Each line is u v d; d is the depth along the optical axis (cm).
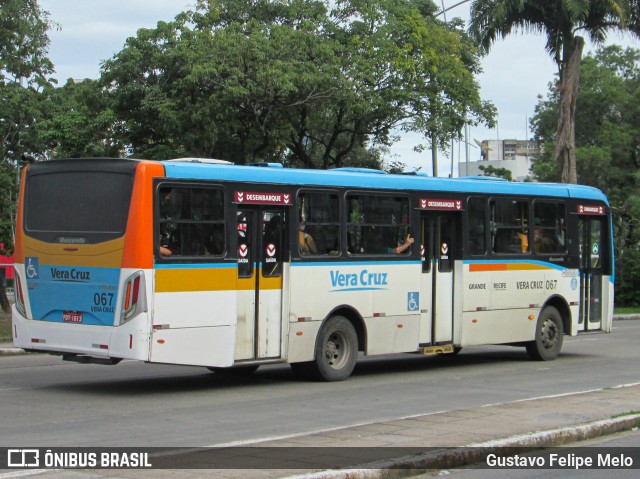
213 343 1267
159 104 2712
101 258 1223
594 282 1941
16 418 1069
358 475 738
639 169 4962
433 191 1589
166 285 1212
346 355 1465
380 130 3422
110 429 994
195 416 1091
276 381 1455
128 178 1212
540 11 3159
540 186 1805
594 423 992
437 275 1605
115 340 1199
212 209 1274
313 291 1402
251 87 2752
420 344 1573
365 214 1484
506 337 1723
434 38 3422
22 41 2772
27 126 2605
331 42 3148
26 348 1309
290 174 1378
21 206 1329
